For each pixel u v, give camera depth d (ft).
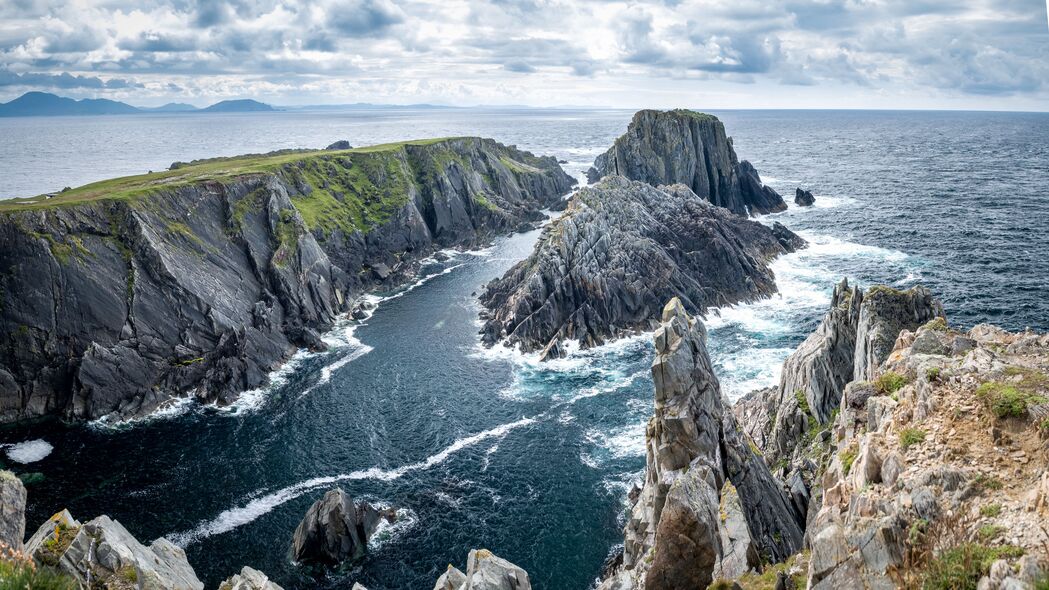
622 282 311.47
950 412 66.80
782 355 263.08
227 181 344.90
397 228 445.37
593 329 293.02
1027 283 321.93
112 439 221.87
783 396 172.35
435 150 534.78
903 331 109.19
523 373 264.93
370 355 287.89
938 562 52.65
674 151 564.71
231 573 158.20
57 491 191.01
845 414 104.01
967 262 365.81
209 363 262.67
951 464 60.23
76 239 266.98
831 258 393.70
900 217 498.28
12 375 239.71
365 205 450.71
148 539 169.58
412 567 159.63
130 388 247.50
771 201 565.53
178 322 271.28
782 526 114.11
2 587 63.87
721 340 281.54
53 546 80.28
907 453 64.39
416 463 203.00
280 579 156.66
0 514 76.43
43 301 249.55
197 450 213.25
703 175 570.87
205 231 319.27
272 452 210.79
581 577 155.53
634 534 123.13
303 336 297.53
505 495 185.98
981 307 292.40
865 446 69.31
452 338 306.14
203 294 283.59
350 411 236.63
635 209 390.01
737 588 79.71
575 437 214.69
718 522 95.04
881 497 60.90
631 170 576.20
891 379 86.43
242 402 245.65
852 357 151.23
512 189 589.73
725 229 381.81
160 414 238.68
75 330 251.39
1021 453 58.34
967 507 55.36
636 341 291.58
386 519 176.24
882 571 55.88
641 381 253.65
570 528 171.73
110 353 248.93
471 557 111.86
